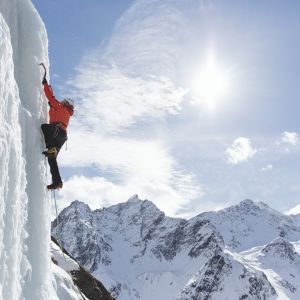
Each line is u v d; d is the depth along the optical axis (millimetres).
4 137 7895
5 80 8109
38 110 10039
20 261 8445
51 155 9695
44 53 10477
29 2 10391
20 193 8547
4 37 8047
